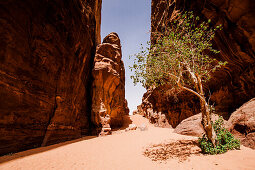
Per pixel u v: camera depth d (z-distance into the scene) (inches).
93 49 997.8
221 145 279.7
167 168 228.7
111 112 911.7
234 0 400.2
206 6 481.7
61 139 528.4
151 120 1161.4
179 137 483.5
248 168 189.6
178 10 644.7
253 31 405.1
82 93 766.5
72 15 628.1
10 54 338.3
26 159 300.5
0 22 315.9
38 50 434.3
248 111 354.0
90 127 807.7
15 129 348.2
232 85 544.4
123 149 382.6
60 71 546.3
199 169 208.7
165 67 374.9
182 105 906.1
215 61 543.2
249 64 464.1
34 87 416.2
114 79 885.2
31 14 403.5
